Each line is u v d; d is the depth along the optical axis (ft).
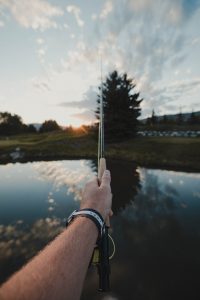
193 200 41.14
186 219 32.76
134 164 82.89
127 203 40.47
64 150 122.31
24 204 39.11
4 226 30.17
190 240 26.58
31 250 24.18
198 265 21.76
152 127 208.23
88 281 19.34
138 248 24.98
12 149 121.60
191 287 18.79
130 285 19.11
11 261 22.18
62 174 66.54
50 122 338.34
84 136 158.71
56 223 31.17
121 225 31.17
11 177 63.46
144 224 31.40
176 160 81.20
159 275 20.38
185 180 56.85
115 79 122.93
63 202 40.04
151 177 61.36
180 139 119.96
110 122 122.62
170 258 23.02
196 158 80.59
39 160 101.40
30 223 31.07
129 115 124.06
